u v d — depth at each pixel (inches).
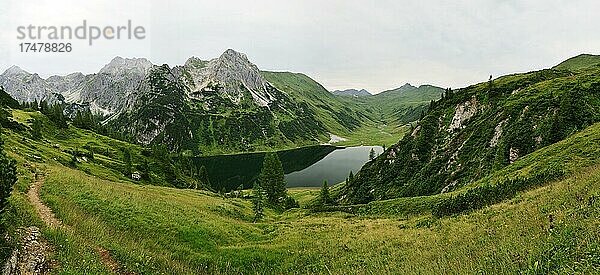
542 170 2255.2
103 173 4357.8
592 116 4099.4
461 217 1659.7
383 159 6688.0
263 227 2252.7
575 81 5059.1
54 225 1137.4
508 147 4409.5
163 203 2049.7
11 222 975.6
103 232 1299.2
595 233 614.5
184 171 7317.9
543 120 4475.9
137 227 1565.0
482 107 6077.8
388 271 1076.5
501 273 618.8
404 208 2977.4
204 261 1462.8
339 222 2438.5
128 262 1088.8
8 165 936.9
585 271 485.1
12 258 797.2
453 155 5388.8
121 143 7303.2
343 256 1492.4
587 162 2063.2
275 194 5285.4
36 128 5172.2
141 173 5206.7
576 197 1056.2
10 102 7288.4
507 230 1050.1
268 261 1539.1
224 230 1866.4
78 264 909.2
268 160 5344.5
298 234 1967.3
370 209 3284.9
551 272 537.3
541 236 768.3
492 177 2832.2
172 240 1573.6
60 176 1984.5
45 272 819.4
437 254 1090.1
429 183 5221.5
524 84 6058.1
